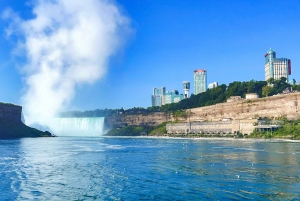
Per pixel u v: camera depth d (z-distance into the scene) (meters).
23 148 100.44
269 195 35.00
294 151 81.94
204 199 33.88
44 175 48.03
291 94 174.25
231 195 35.16
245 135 176.00
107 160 65.38
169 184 40.84
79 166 56.94
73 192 37.69
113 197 35.41
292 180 42.19
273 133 158.88
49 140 165.12
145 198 34.78
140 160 65.25
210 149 92.81
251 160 62.75
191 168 53.09
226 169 51.53
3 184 41.97
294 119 169.62
